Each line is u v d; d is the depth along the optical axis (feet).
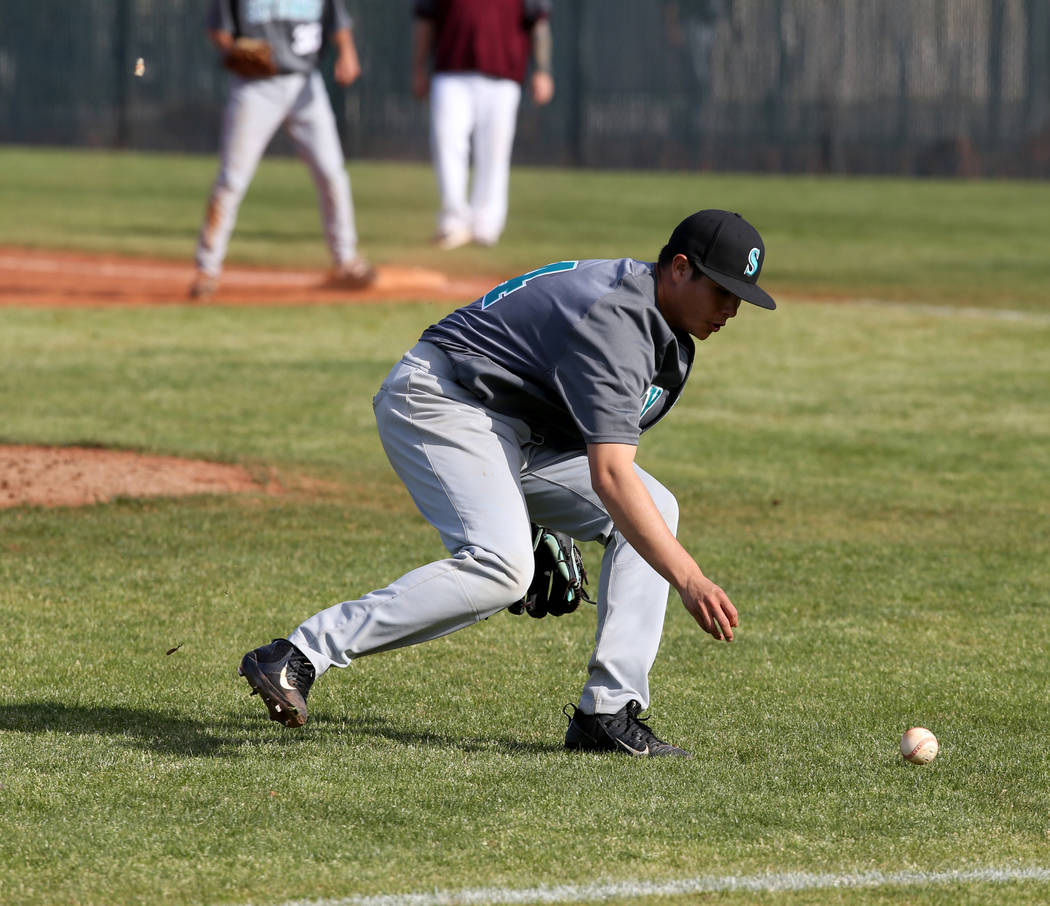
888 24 362.12
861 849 39.19
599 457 42.63
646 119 380.99
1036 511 83.25
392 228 224.74
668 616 64.18
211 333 132.05
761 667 56.95
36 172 322.14
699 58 374.02
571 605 48.60
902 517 81.41
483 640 59.98
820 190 316.81
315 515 78.13
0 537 72.13
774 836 39.91
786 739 48.67
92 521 75.36
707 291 43.39
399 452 45.88
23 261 180.24
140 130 403.54
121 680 53.26
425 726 49.26
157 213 242.37
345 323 138.21
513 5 180.75
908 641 60.54
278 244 200.64
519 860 37.88
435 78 182.70
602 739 46.39
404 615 44.09
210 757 45.16
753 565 71.56
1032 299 163.53
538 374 44.34
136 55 399.85
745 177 361.71
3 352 121.08
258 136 145.18
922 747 45.98
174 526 75.10
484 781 43.47
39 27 409.28
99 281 164.14
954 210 274.36
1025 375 123.03
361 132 380.78
